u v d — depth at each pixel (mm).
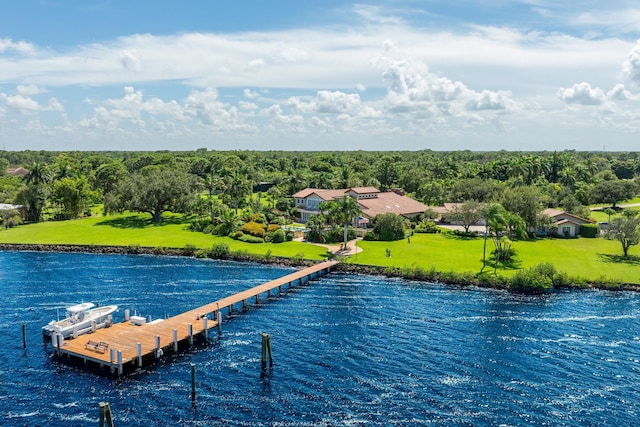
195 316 66188
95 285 85188
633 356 56625
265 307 74312
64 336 59000
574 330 64375
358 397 47469
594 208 176375
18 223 141375
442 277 87625
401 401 46781
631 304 75000
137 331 60844
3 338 61094
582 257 100188
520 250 106000
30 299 77062
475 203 123500
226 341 60969
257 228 122438
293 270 96688
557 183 189750
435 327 65562
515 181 175875
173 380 50625
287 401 46625
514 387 49562
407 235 119188
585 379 51281
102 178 189125
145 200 139750
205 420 43406
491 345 59625
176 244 115812
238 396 47500
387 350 58219
